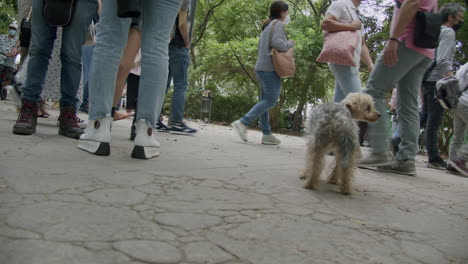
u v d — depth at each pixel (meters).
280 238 1.54
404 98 4.38
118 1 2.66
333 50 4.75
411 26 3.89
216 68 17.92
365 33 13.09
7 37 10.21
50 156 2.69
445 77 5.36
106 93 2.98
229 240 1.44
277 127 17.03
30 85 3.62
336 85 5.57
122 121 7.88
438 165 6.18
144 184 2.18
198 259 1.24
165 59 3.09
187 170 2.81
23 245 1.19
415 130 4.39
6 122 4.46
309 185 2.74
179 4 3.10
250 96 19.06
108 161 2.78
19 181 1.93
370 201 2.57
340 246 1.54
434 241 1.77
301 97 16.02
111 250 1.23
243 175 2.90
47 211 1.53
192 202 1.93
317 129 2.77
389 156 4.36
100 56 2.93
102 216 1.55
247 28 19.27
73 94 3.82
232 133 8.85
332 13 4.89
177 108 6.19
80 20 3.62
